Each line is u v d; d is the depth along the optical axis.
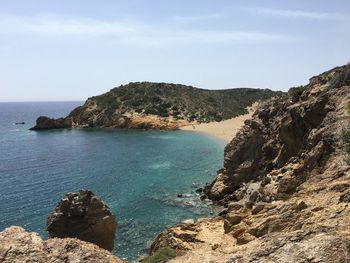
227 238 21.77
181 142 104.19
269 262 10.65
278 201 22.84
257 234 18.30
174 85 191.62
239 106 191.38
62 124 148.00
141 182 59.12
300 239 11.84
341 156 22.94
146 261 19.34
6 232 11.34
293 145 37.84
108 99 163.75
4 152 90.81
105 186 57.03
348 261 9.85
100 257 11.38
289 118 38.56
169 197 50.53
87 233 26.69
